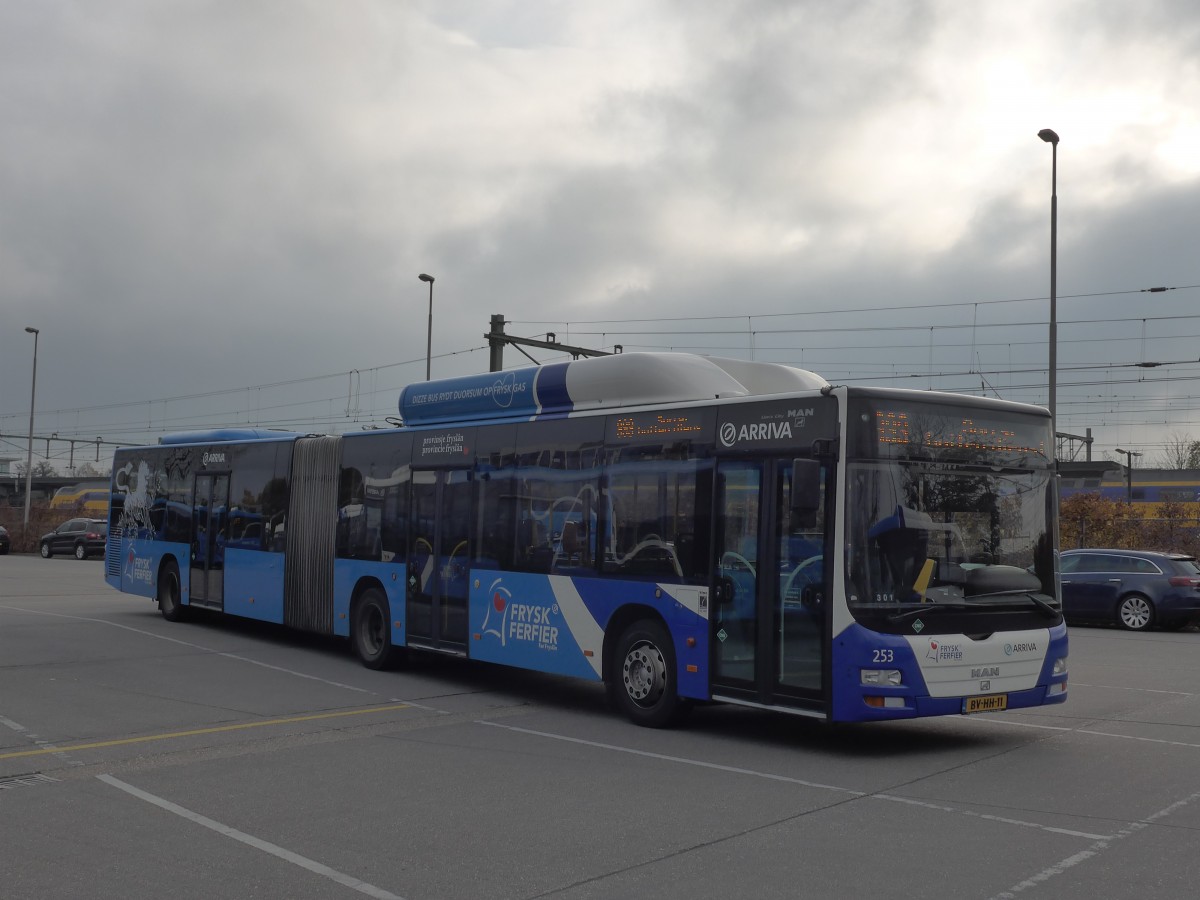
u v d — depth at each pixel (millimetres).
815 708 8930
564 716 11094
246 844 6484
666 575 10273
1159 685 13516
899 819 7035
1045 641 9477
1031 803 7461
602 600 10914
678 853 6285
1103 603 22109
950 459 9375
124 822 6984
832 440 9039
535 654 11680
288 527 16125
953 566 9211
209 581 18109
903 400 9227
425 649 13289
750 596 9508
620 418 10992
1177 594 21344
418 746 9484
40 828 6852
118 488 21531
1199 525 29922
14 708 11133
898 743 9727
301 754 9117
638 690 10508
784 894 5547
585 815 7148
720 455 9930
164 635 17531
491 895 5566
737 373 11094
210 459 18406
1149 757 9094
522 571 11914
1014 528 9633
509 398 12492
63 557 48781
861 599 8789
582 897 5527
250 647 16297
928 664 8820
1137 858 6137
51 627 18547
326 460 15508
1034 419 9906
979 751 9344
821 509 9062
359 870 5984
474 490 12742
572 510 11398
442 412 13578
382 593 14102
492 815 7148
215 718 10727
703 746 9539
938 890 5594
